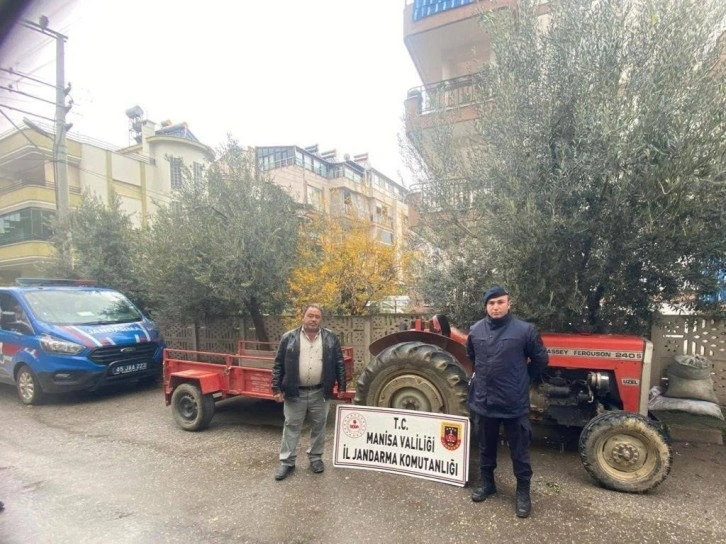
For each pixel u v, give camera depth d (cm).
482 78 505
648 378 350
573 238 417
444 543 259
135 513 304
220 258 643
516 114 435
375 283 689
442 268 526
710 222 381
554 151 427
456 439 336
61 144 1115
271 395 450
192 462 395
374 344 442
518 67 447
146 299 880
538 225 402
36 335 619
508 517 287
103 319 690
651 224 366
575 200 410
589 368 364
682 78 387
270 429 488
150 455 415
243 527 282
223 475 364
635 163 380
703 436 419
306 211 777
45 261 1053
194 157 2634
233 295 661
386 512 296
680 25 393
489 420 304
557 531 270
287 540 266
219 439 456
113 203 983
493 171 448
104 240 924
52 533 280
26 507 316
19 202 1969
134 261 827
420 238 561
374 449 364
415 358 378
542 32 457
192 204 704
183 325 850
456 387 367
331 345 369
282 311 759
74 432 495
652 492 319
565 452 395
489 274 478
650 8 408
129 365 652
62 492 339
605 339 367
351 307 700
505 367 295
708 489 324
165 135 2566
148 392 684
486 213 451
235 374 477
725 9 406
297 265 714
